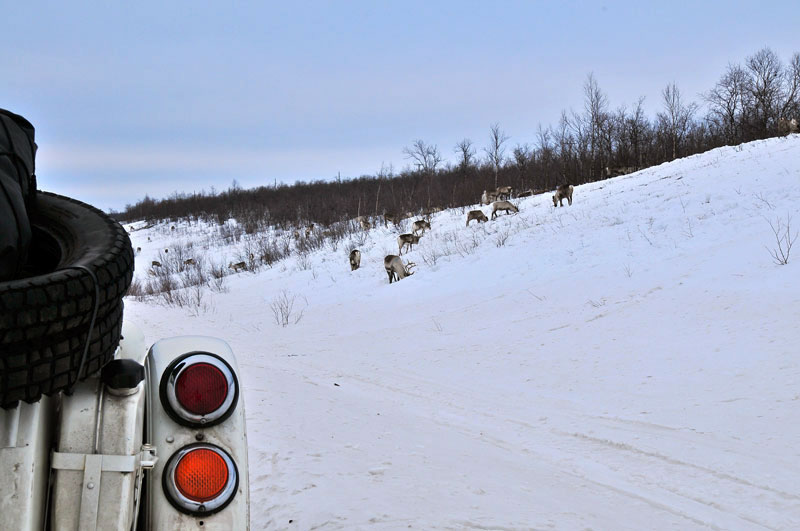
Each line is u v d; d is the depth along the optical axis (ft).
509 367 35.55
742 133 157.69
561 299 49.14
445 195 159.53
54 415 7.11
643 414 25.31
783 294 37.42
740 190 67.36
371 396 30.73
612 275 51.70
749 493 17.19
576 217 80.33
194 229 228.22
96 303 6.67
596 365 33.45
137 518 7.66
